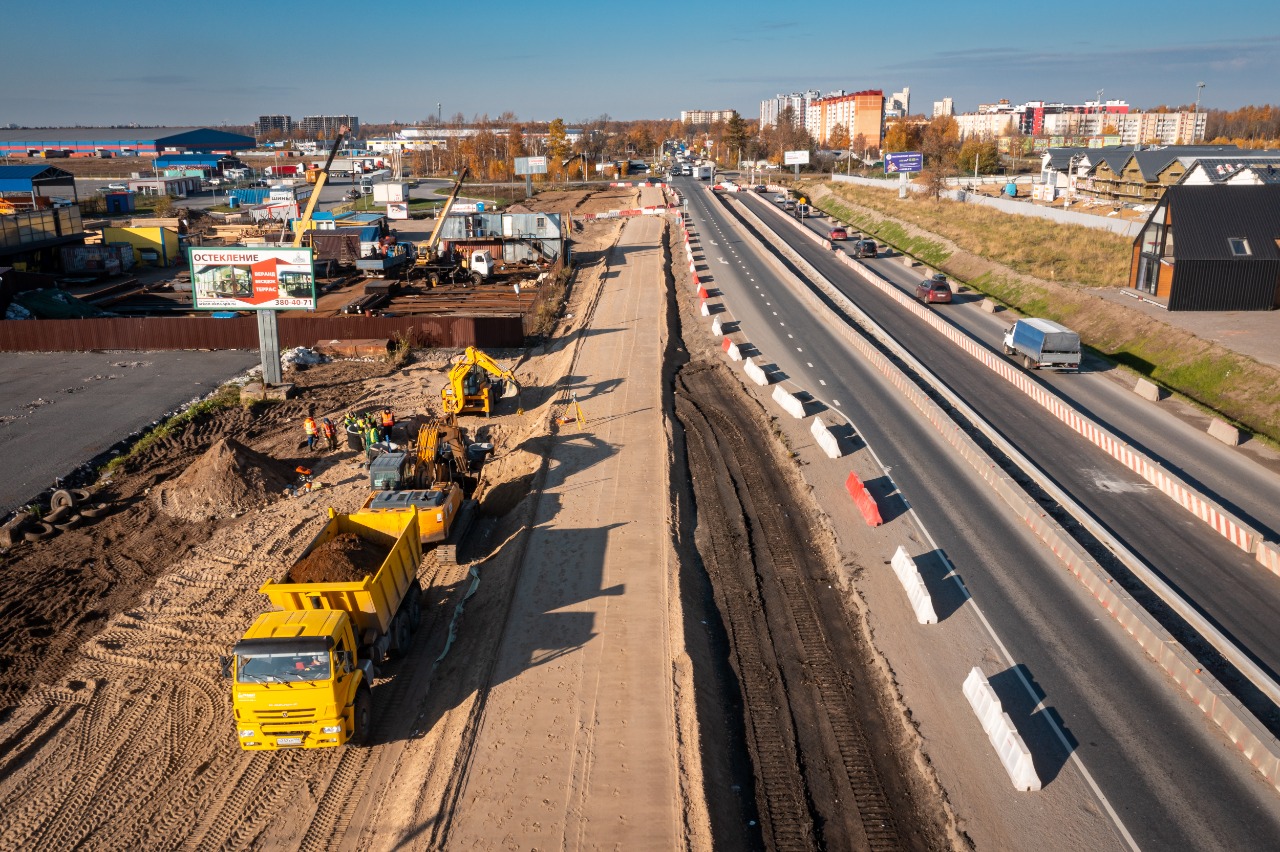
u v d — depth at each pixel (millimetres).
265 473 29141
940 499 26969
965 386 38406
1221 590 21500
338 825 14906
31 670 19547
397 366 44219
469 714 17266
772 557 24188
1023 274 57844
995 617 20516
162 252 78000
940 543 24125
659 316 52594
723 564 23875
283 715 15820
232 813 15250
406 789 15500
